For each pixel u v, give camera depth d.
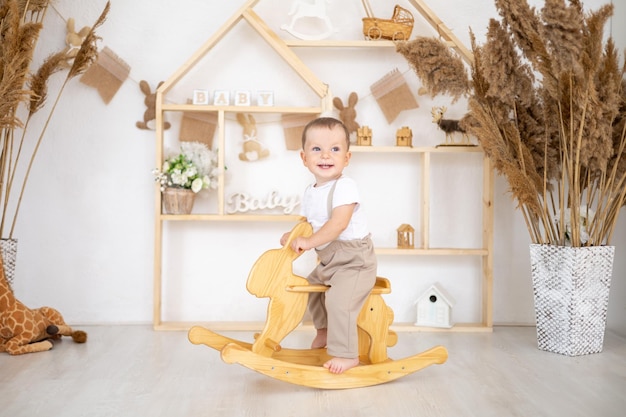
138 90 3.18
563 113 2.60
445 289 3.27
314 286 2.17
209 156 3.09
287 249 2.17
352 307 2.14
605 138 2.54
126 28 3.18
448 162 3.28
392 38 3.12
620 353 2.64
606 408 1.90
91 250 3.17
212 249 3.22
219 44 3.22
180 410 1.86
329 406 1.91
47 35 3.15
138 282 3.20
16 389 2.04
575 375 2.27
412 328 3.06
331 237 2.16
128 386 2.09
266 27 3.04
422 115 3.26
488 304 3.07
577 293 2.58
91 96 3.16
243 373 2.27
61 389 2.05
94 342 2.74
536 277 2.70
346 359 2.11
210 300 3.22
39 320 2.63
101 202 3.17
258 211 3.21
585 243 2.69
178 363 2.39
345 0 3.24
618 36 3.19
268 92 3.10
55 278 3.15
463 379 2.21
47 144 3.14
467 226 3.28
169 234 3.20
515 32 2.65
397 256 3.25
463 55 3.07
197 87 3.20
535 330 3.11
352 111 3.21
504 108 2.75
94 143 3.16
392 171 3.26
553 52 2.59
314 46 3.10
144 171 3.19
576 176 2.60
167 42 3.19
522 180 2.63
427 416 1.82
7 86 2.56
